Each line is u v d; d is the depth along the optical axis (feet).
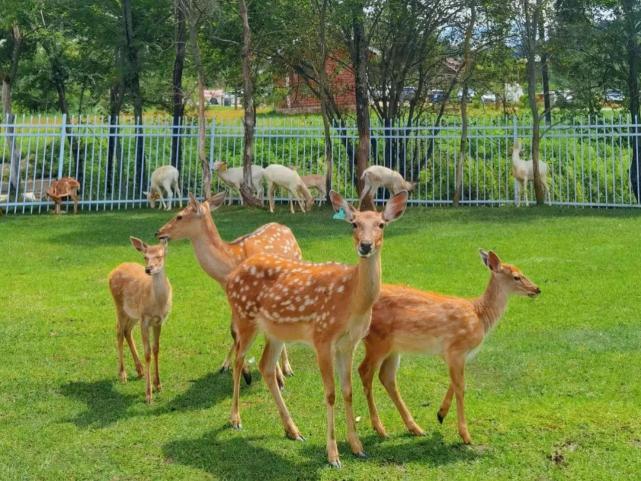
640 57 66.18
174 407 20.67
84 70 78.33
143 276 21.90
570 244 41.47
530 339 25.48
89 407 20.57
